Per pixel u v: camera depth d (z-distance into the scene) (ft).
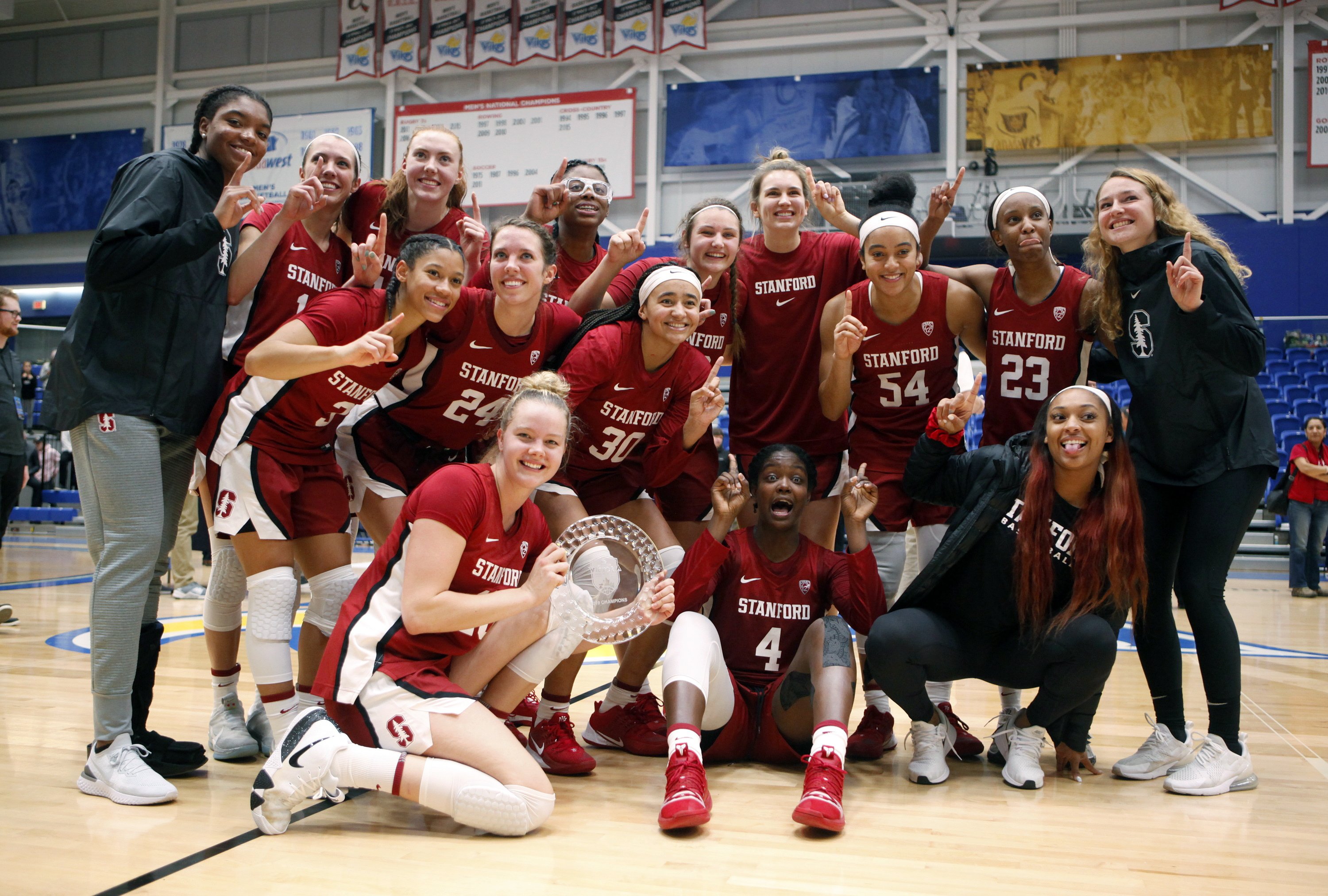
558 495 9.61
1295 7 39.65
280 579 8.30
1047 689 8.61
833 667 7.95
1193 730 10.77
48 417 8.05
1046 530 8.55
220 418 8.41
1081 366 10.55
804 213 11.32
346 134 47.32
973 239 40.42
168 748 8.34
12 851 6.43
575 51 45.65
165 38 49.47
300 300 9.48
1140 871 6.44
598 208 12.04
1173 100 40.42
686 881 6.12
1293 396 36.45
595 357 9.20
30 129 51.39
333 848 6.63
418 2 46.96
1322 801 8.23
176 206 8.21
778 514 9.16
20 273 50.19
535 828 7.07
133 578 7.87
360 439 9.34
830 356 11.02
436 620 7.11
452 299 8.18
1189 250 8.41
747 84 43.73
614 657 15.98
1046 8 42.11
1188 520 9.04
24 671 13.08
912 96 42.42
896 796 8.29
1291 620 21.21
